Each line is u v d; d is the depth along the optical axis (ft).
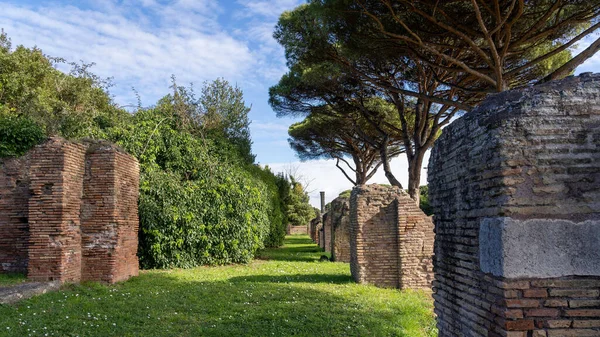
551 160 11.85
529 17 41.04
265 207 65.31
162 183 49.06
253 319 24.64
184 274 43.29
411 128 74.79
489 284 12.60
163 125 58.08
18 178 34.40
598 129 11.93
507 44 38.34
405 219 38.04
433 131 62.34
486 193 12.94
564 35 48.78
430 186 18.86
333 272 46.96
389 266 38.47
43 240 31.83
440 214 17.48
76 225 34.35
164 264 48.19
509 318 11.37
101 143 37.29
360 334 22.26
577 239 11.50
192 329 22.44
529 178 11.82
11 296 26.00
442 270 17.16
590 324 11.17
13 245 33.96
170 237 48.26
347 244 60.49
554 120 12.00
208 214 52.08
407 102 70.38
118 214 36.73
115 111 66.28
